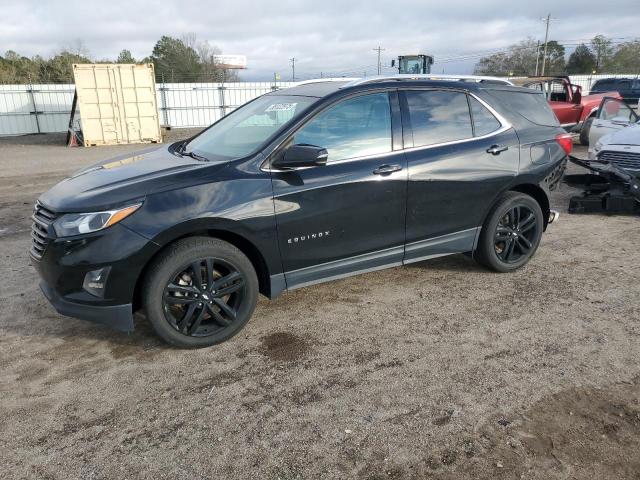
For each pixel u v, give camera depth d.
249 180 3.54
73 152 17.94
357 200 3.90
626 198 6.92
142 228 3.24
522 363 3.37
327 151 3.80
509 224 4.82
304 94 4.23
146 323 4.01
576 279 4.80
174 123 29.52
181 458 2.57
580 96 14.43
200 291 3.49
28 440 2.71
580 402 2.95
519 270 5.05
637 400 2.96
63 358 3.52
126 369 3.38
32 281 4.91
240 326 3.70
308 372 3.31
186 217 3.32
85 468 2.51
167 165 3.76
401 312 4.16
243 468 2.49
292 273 3.83
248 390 3.13
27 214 7.84
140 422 2.85
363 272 4.18
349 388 3.13
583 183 7.46
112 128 20.58
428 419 2.82
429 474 2.43
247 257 3.72
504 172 4.61
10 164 14.50
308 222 3.75
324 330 3.88
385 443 2.64
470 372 3.28
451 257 5.45
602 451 2.56
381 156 4.03
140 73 20.42
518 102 4.91
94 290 3.27
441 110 4.40
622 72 65.31
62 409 2.96
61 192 3.57
